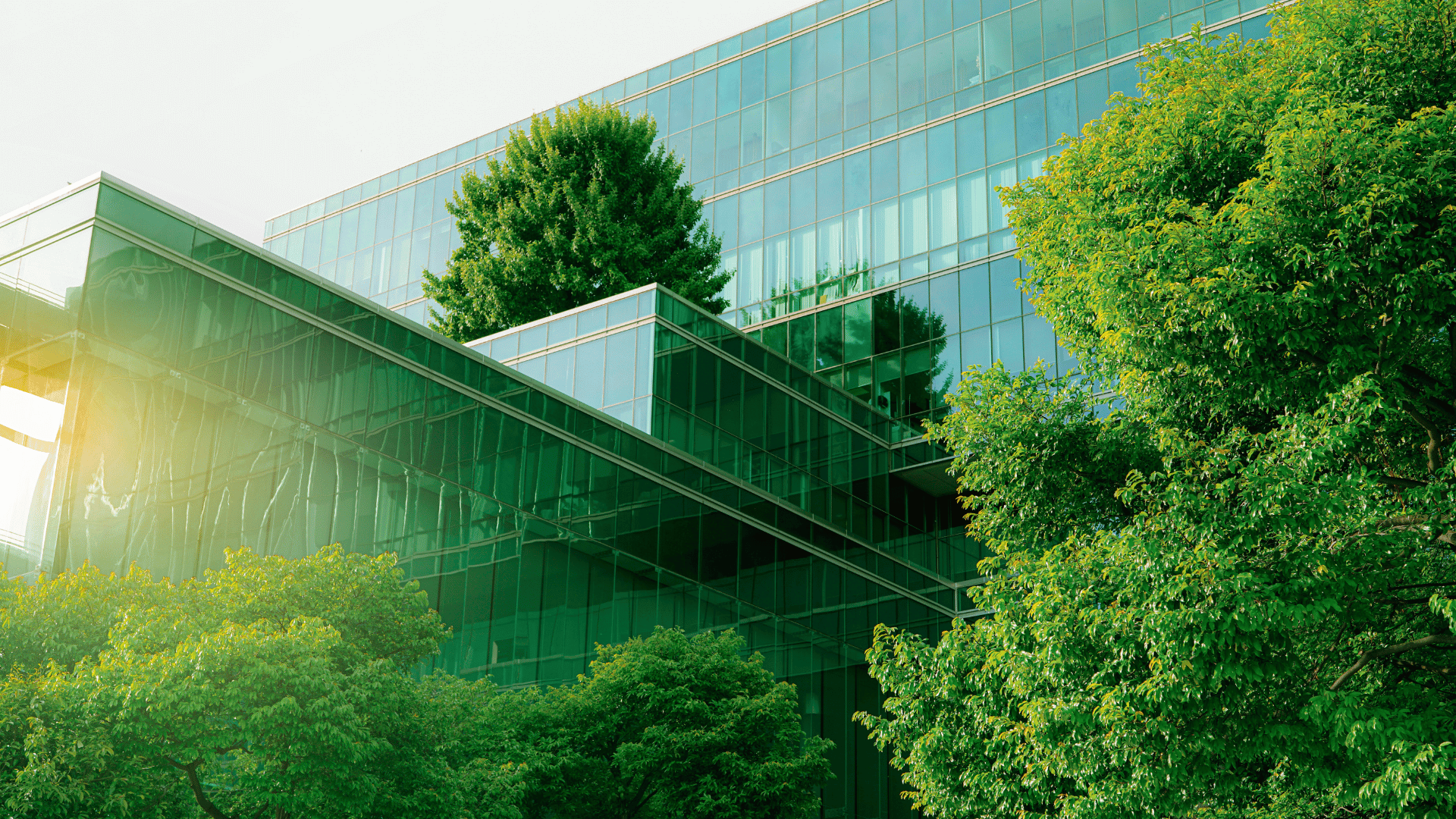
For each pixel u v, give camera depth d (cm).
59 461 1800
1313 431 1111
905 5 4312
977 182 3956
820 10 4506
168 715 1203
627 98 4891
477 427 2498
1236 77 1386
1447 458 1252
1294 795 1240
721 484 3069
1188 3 3747
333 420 2225
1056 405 1510
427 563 2300
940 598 3791
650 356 2950
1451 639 1170
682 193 3878
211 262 2094
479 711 1777
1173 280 1172
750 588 3067
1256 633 1068
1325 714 1080
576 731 1958
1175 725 1097
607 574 2675
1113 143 1432
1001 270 3816
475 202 3812
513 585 2455
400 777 1401
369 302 2364
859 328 4047
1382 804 1023
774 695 2081
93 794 1216
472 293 3678
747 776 1973
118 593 1422
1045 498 1467
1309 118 1106
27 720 1207
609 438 2784
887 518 3725
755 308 4303
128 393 1908
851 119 4300
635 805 2042
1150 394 1320
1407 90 1193
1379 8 1208
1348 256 1081
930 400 3819
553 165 3728
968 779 1272
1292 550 1087
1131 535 1139
